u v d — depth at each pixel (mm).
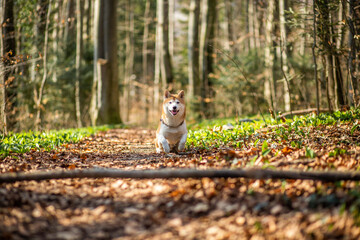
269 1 13367
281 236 2770
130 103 37656
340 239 2617
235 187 3918
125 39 38031
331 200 3150
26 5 12023
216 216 3266
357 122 6902
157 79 26547
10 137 8234
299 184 3791
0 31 10422
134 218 3352
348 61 8914
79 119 19594
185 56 30609
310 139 6480
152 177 4289
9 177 4273
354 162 4215
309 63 14258
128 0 32875
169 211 3492
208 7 20984
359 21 8820
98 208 3607
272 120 8953
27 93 13664
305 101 12977
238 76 17484
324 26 8711
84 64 22453
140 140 11070
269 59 15961
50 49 19734
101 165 6090
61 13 21797
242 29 30000
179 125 6844
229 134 7816
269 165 4133
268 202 3400
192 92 21438
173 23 32094
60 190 4188
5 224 3088
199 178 4367
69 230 3096
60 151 7539
